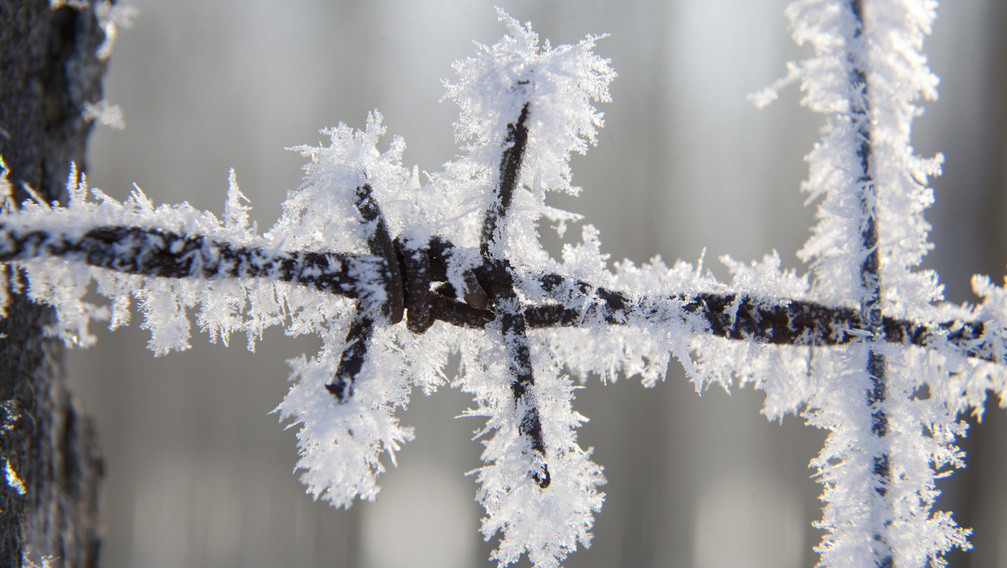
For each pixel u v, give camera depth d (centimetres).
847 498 27
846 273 27
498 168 26
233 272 25
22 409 28
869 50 27
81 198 25
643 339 27
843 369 27
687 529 73
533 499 26
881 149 27
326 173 26
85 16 29
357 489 25
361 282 25
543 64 26
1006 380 27
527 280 26
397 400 26
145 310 25
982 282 27
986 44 55
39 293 25
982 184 55
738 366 27
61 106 29
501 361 26
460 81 26
